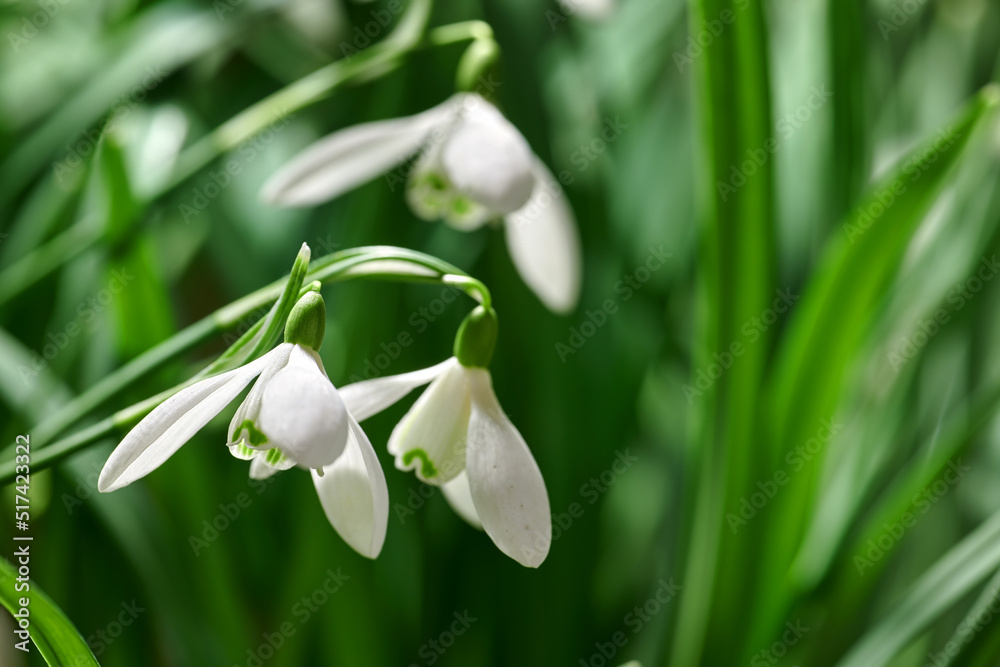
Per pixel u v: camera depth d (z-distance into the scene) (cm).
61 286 54
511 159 46
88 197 54
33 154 53
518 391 56
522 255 50
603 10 52
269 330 42
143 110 55
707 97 48
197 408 41
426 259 43
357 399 43
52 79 56
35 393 49
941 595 49
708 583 51
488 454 43
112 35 55
